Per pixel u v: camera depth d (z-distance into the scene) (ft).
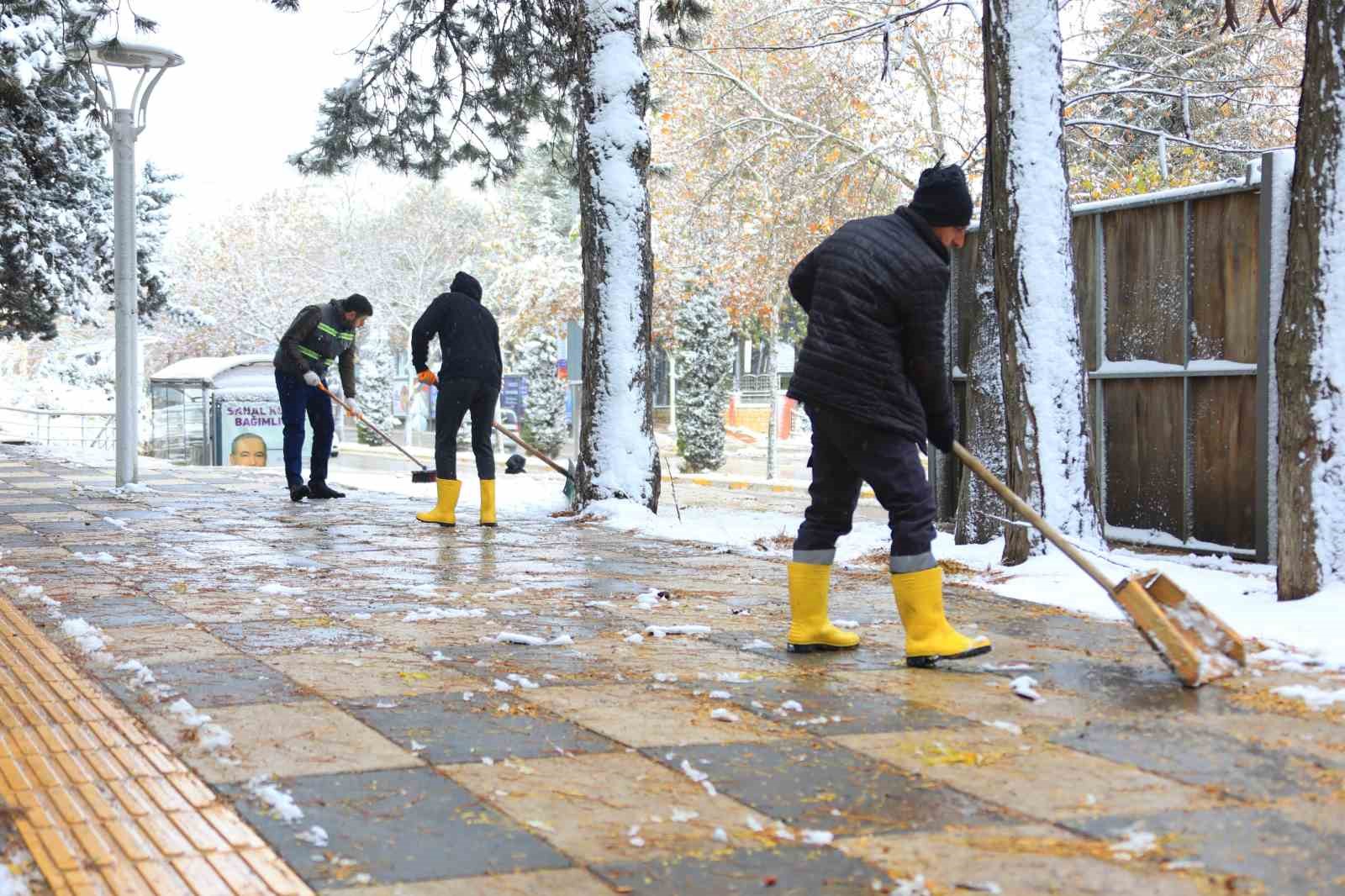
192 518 32.99
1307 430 17.24
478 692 13.20
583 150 35.14
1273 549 24.00
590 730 11.60
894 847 8.44
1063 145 23.09
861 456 14.80
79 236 75.20
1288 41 69.87
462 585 21.42
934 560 14.73
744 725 11.81
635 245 34.88
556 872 8.05
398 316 171.83
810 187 75.25
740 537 30.63
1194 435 26.43
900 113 75.05
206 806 9.34
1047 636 16.30
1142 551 27.25
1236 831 8.66
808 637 15.53
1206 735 11.26
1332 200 17.03
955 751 10.84
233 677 13.82
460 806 9.38
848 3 72.54
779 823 8.96
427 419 184.14
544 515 34.76
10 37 63.87
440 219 168.76
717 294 94.27
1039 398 22.77
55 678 13.61
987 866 8.05
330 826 8.92
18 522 31.55
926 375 14.61
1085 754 10.68
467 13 46.85
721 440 98.27
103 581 21.29
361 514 34.45
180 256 177.99
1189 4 68.13
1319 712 12.05
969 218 15.03
